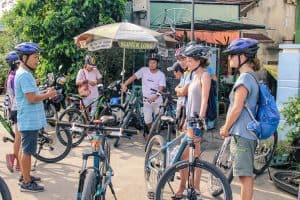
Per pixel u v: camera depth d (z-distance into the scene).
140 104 9.01
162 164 5.17
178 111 6.06
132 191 5.79
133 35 8.76
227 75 12.30
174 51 10.45
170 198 4.57
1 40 15.45
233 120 4.19
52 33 11.60
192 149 4.43
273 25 14.41
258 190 5.99
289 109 6.62
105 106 9.05
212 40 12.59
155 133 7.19
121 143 8.52
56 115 9.20
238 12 14.77
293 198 5.70
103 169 4.30
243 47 4.22
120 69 11.67
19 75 5.41
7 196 3.99
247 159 4.25
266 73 11.74
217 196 5.11
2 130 9.42
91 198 3.86
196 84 5.13
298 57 7.06
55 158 7.00
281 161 6.92
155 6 13.92
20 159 5.72
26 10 11.80
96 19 11.78
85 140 8.55
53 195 5.60
